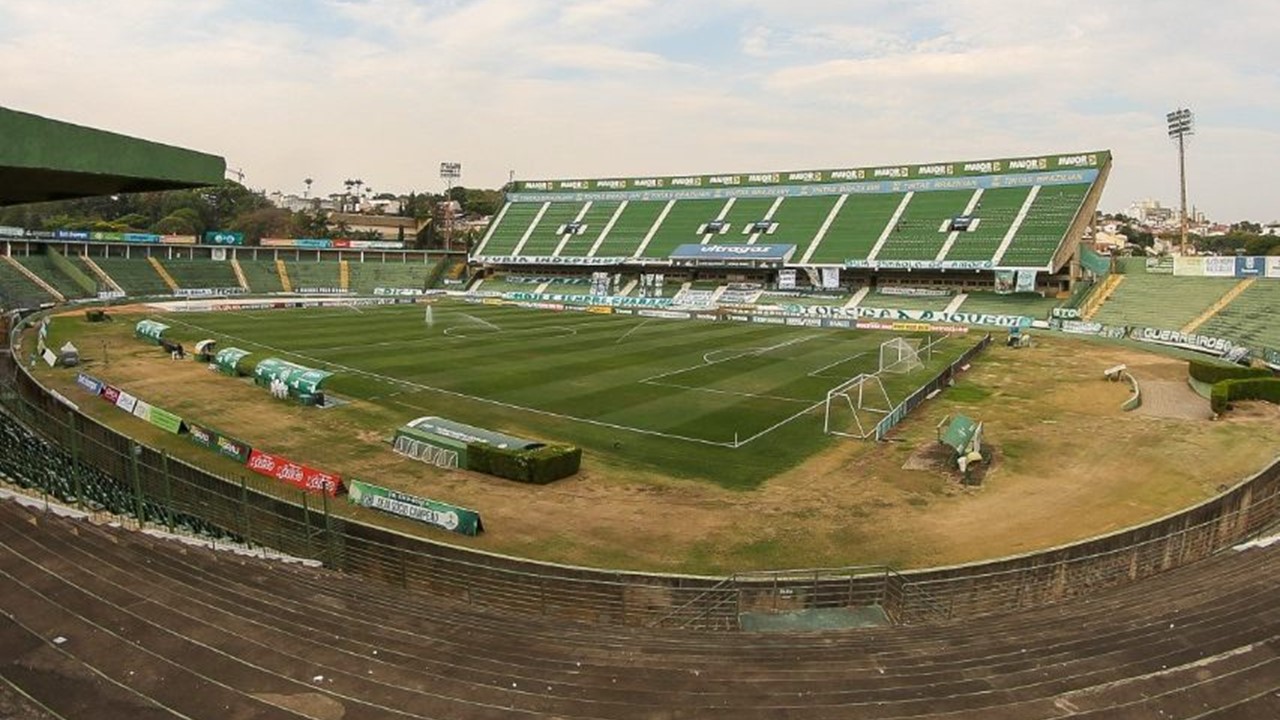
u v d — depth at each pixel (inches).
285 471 1203.2
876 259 3991.1
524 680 516.7
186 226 6688.0
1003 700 496.7
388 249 5305.1
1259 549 919.0
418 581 868.0
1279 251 6028.5
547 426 1549.0
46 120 592.1
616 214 5083.7
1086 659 565.9
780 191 4768.7
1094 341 2994.6
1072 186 3914.9
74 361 2103.8
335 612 634.2
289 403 1704.0
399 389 1860.2
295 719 437.7
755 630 715.4
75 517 773.3
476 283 5039.4
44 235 3941.9
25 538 669.3
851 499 1149.7
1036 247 3651.6
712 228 4675.2
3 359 2234.3
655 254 4581.7
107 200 7573.8
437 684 494.3
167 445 1374.3
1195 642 596.1
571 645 617.9
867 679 538.6
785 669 565.9
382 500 1074.7
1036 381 2128.4
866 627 718.5
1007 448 1427.2
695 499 1144.8
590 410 1684.3
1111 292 3491.6
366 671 504.7
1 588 570.9
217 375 1988.2
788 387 1967.3
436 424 1402.6
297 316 3395.7
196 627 542.3
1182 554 962.7
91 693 446.9
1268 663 515.5
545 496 1147.3
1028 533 1025.5
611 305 4185.5
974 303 3693.4
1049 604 784.9
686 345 2694.4
